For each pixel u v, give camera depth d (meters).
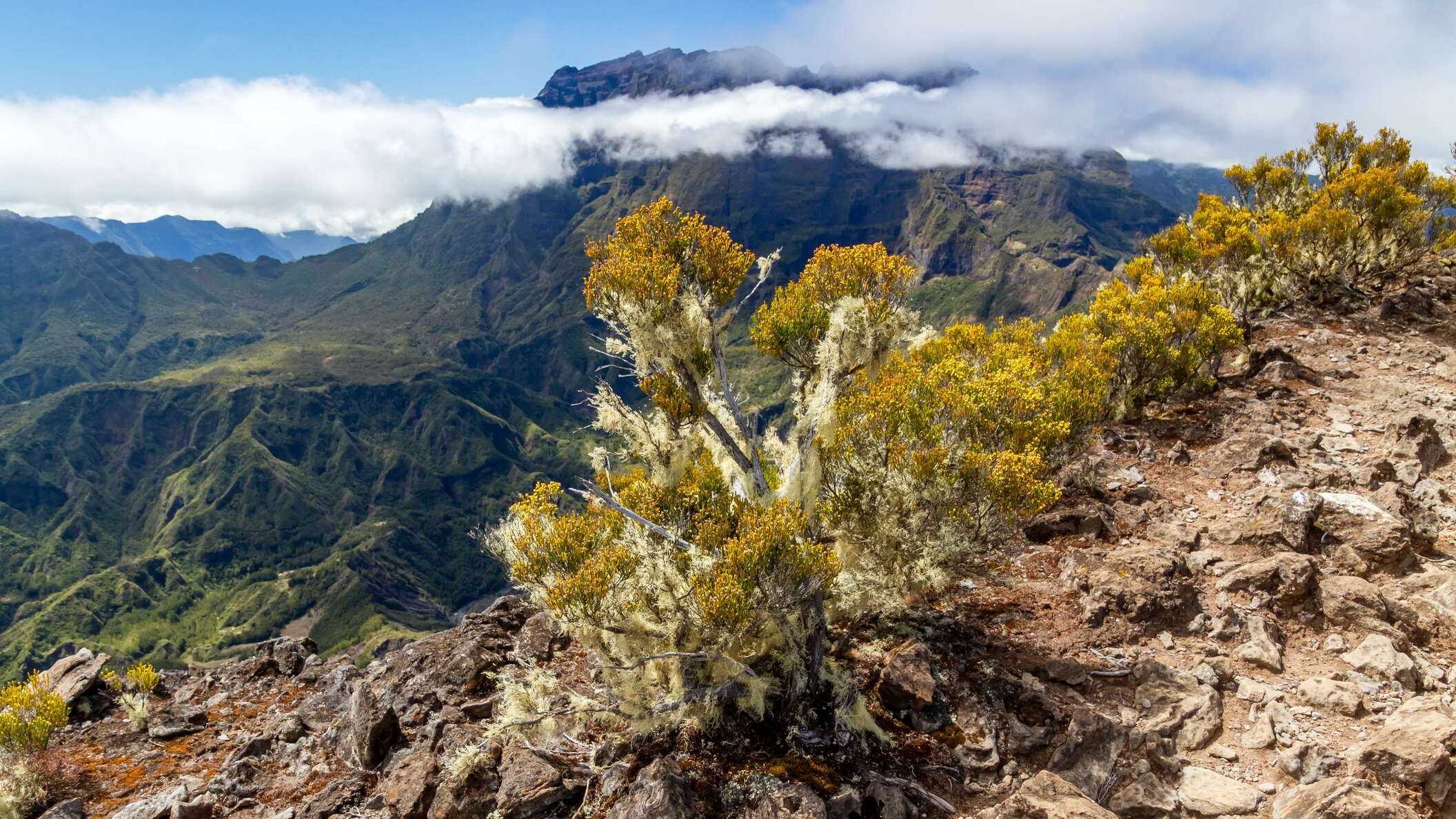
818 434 2.60
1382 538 2.57
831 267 2.62
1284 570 2.54
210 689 2.91
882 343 2.53
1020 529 3.03
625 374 2.46
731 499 2.42
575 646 2.82
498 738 2.29
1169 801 1.99
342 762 2.40
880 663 2.45
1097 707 2.23
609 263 2.40
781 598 2.13
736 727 2.27
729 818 2.01
